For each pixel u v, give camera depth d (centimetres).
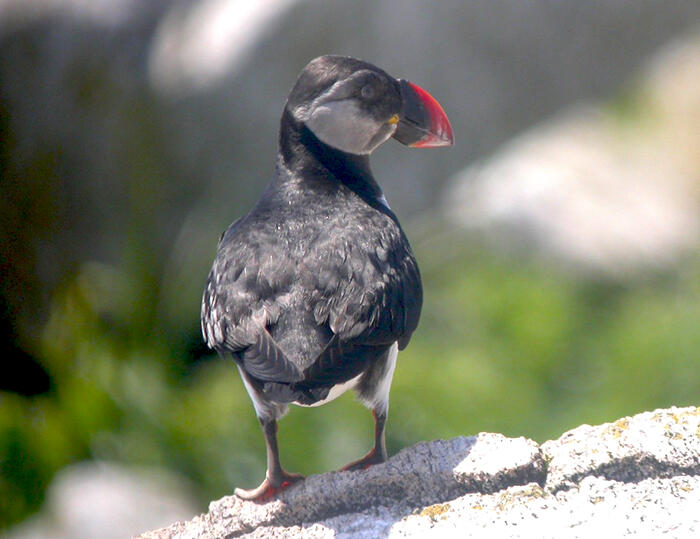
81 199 1795
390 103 625
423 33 1524
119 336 1457
